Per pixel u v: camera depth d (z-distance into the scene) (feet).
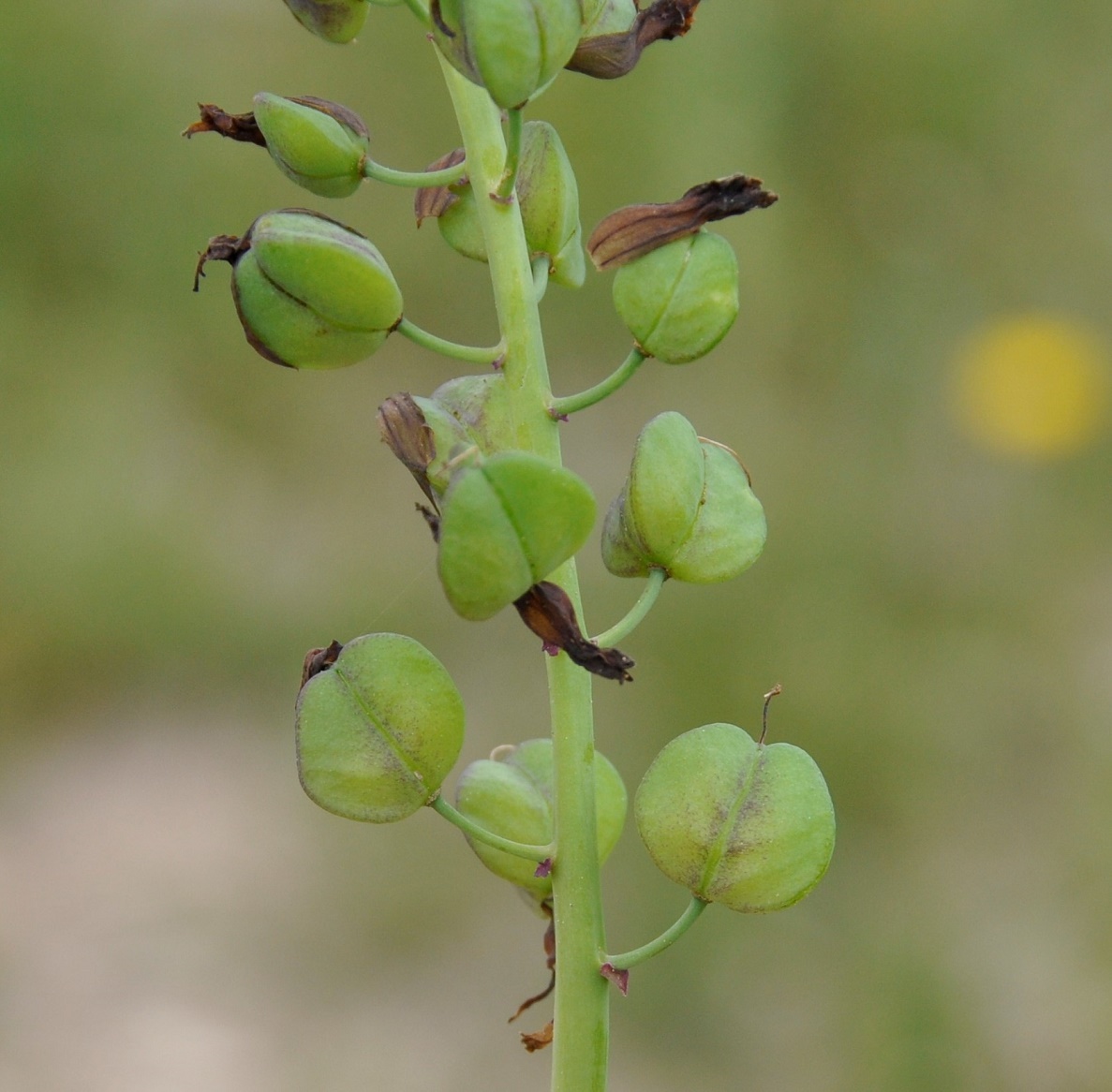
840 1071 1.80
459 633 2.75
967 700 2.52
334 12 1.00
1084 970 1.90
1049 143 3.42
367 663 0.99
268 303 0.99
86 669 2.70
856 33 3.48
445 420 0.98
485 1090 1.81
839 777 2.37
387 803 0.99
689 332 0.99
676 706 2.46
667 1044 1.85
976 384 3.22
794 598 2.68
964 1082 1.77
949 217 3.40
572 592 0.99
